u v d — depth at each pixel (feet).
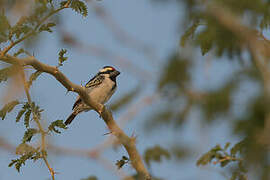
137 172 23.94
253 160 12.76
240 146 20.06
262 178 12.64
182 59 14.23
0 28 22.50
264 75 12.70
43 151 24.67
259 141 12.26
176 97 14.39
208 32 14.67
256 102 12.17
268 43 15.65
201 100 13.66
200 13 14.26
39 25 23.27
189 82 14.12
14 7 21.29
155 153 22.25
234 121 12.65
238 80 12.97
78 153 20.99
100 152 20.79
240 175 20.26
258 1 13.94
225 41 14.32
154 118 14.94
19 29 23.17
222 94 12.84
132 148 24.39
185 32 15.90
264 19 14.60
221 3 13.79
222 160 21.02
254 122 12.32
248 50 14.05
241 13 13.96
